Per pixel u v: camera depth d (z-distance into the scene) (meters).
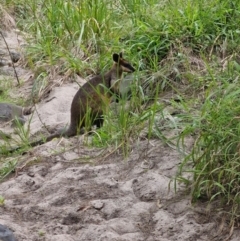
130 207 5.42
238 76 6.00
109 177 5.85
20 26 9.86
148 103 6.91
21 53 8.90
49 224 5.24
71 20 8.81
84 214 5.35
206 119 5.59
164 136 6.07
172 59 7.31
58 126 7.07
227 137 5.24
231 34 7.57
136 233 5.10
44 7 9.66
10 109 7.45
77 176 5.89
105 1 9.09
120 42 8.26
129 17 8.60
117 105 6.96
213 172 5.20
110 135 6.39
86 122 6.66
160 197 5.49
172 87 6.57
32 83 8.23
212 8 7.88
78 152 6.32
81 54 8.38
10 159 6.42
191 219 5.17
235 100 5.48
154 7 8.51
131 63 7.48
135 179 5.73
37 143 6.66
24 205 5.54
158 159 5.95
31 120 7.38
